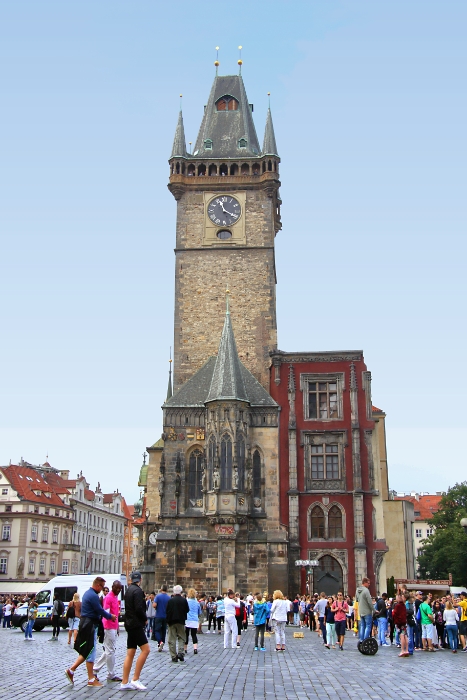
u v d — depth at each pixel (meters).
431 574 130.50
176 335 83.94
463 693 22.56
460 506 130.00
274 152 88.00
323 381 77.44
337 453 75.44
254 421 75.94
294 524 72.88
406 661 32.56
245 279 85.25
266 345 82.94
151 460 84.12
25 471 147.00
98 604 23.28
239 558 70.62
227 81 95.75
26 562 133.00
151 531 81.19
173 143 90.00
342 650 38.09
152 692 21.62
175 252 86.62
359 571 71.38
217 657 33.41
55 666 29.33
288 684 24.28
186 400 76.88
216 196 88.12
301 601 62.25
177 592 31.64
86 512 165.12
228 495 70.88
